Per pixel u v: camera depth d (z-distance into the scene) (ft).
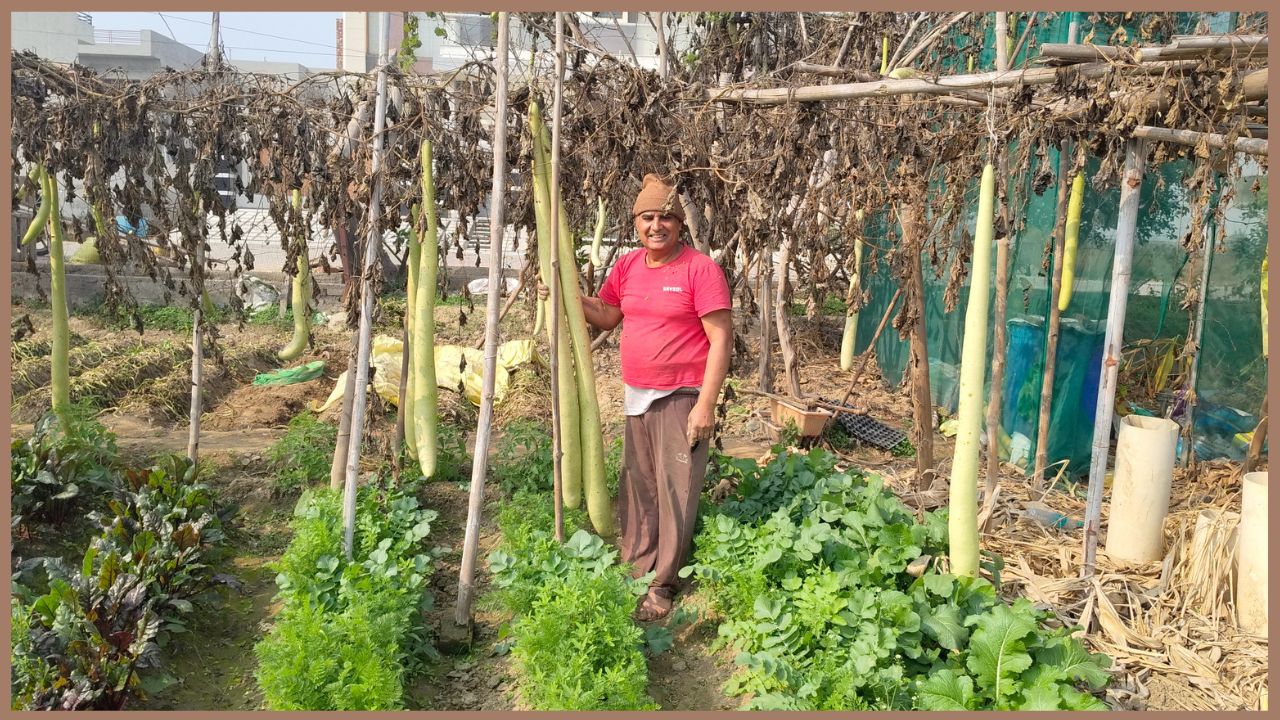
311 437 22.93
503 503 19.36
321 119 18.11
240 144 18.39
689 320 15.29
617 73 16.60
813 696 11.76
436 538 19.24
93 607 13.61
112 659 13.05
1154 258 24.80
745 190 17.34
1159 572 16.58
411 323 16.56
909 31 21.88
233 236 19.83
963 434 13.33
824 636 13.11
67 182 18.54
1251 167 23.54
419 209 15.43
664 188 15.10
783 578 14.74
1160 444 16.66
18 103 17.28
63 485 18.40
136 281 43.98
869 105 17.44
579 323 15.06
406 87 15.60
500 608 15.88
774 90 16.34
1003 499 20.03
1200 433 25.16
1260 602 14.43
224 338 38.22
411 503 17.95
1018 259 25.18
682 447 15.40
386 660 12.54
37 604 13.47
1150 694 13.01
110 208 18.19
